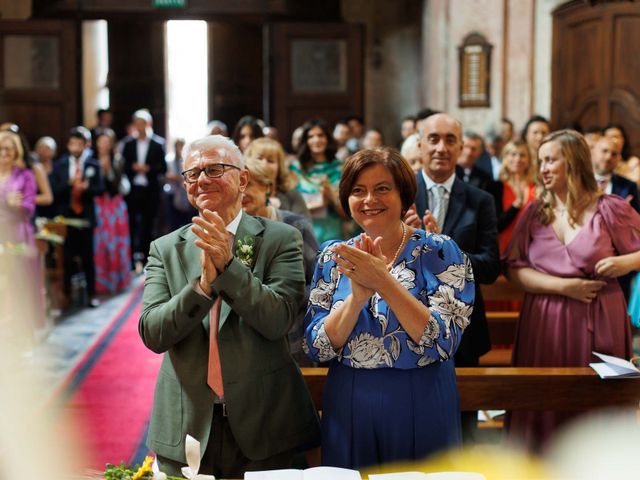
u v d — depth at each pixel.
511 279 4.29
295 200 4.98
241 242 3.02
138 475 2.55
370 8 15.84
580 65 11.02
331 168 6.54
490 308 6.29
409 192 2.98
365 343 2.91
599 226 4.01
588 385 3.77
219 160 2.97
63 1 14.98
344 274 2.77
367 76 16.02
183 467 2.66
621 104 10.56
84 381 6.35
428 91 12.98
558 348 4.07
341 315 2.85
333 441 2.97
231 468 3.00
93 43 18.27
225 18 15.15
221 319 2.97
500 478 2.84
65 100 14.53
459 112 12.01
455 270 2.97
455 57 11.99
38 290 7.96
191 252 3.06
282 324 2.94
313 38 14.62
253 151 4.88
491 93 11.88
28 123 14.55
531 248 4.18
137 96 19.12
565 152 4.03
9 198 7.25
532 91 11.67
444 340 2.82
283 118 14.66
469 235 4.21
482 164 9.01
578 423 3.97
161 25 18.95
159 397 3.03
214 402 2.95
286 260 3.07
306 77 14.66
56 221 9.18
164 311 2.87
